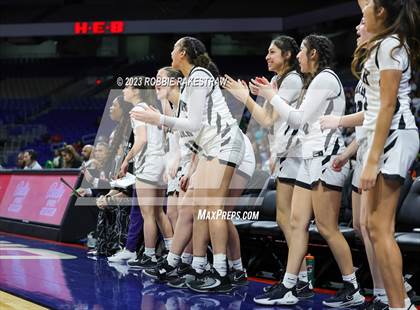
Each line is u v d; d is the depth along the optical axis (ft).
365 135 8.91
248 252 15.96
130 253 16.92
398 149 8.37
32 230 24.52
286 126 11.28
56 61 75.00
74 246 21.15
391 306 8.39
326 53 11.05
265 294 10.75
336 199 10.55
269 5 59.88
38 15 66.85
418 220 13.19
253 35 67.62
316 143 10.49
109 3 67.97
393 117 8.43
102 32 61.62
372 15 8.43
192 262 12.44
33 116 63.41
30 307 10.34
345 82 53.16
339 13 51.39
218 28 58.29
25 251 19.02
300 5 58.90
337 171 10.42
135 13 63.31
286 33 59.21
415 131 8.57
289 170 11.36
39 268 15.12
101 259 17.35
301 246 10.69
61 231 22.36
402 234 12.17
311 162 10.53
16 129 59.31
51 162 34.68
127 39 74.18
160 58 70.85
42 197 24.85
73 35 62.64
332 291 13.05
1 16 68.33
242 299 11.21
